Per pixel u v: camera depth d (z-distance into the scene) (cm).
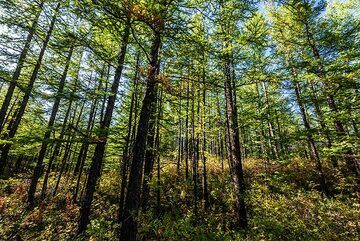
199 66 766
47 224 1060
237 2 689
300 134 1171
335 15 1470
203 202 1352
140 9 477
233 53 936
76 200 1542
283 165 1664
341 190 1302
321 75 1127
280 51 1486
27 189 1664
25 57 1252
